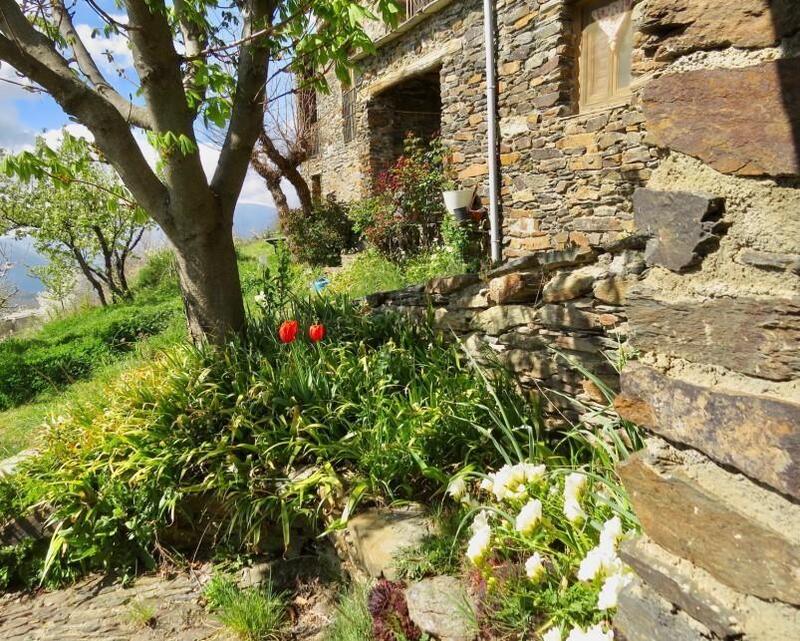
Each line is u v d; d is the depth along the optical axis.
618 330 2.41
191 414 3.24
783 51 0.80
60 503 3.13
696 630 0.91
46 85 3.02
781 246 0.81
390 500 2.61
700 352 0.92
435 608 1.91
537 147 5.86
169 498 2.90
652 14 0.97
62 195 12.59
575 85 5.57
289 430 3.09
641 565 1.01
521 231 6.22
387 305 4.00
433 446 2.69
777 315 0.80
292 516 2.72
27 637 2.62
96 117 3.12
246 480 2.91
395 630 1.95
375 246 8.53
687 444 0.94
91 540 2.98
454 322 3.38
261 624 2.47
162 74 3.21
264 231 17.92
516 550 1.92
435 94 10.20
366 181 10.07
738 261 0.87
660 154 1.01
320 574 2.74
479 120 6.61
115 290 13.80
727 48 0.88
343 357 3.40
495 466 2.60
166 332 7.50
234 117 3.66
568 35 5.45
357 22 3.05
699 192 0.92
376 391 3.11
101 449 3.26
